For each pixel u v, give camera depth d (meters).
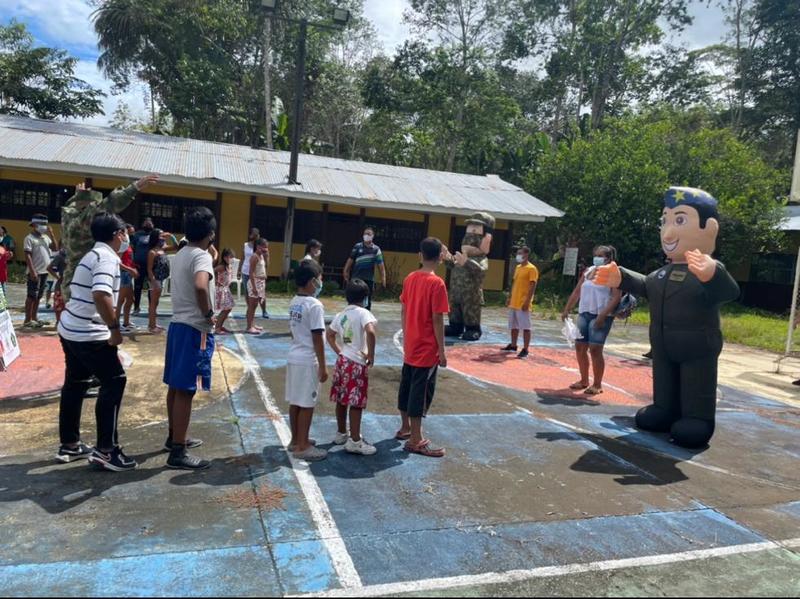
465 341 10.30
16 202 16.11
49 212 16.42
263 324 10.21
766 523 3.82
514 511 3.72
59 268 6.72
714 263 5.07
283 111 27.14
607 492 4.15
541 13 29.22
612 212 20.94
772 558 3.35
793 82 31.00
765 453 5.38
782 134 32.94
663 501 4.07
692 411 5.37
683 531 3.62
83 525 3.18
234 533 3.20
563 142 23.56
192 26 24.84
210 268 3.95
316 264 4.27
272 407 5.50
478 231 10.35
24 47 26.91
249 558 2.96
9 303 10.76
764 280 22.62
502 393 6.80
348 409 4.68
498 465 4.52
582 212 21.19
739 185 20.94
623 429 5.75
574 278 22.16
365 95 29.14
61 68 27.02
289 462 4.24
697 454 5.19
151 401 5.44
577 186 21.73
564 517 3.69
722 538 3.56
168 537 3.11
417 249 20.06
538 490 4.09
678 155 21.42
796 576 3.16
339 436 4.72
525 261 9.13
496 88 29.11
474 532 3.40
